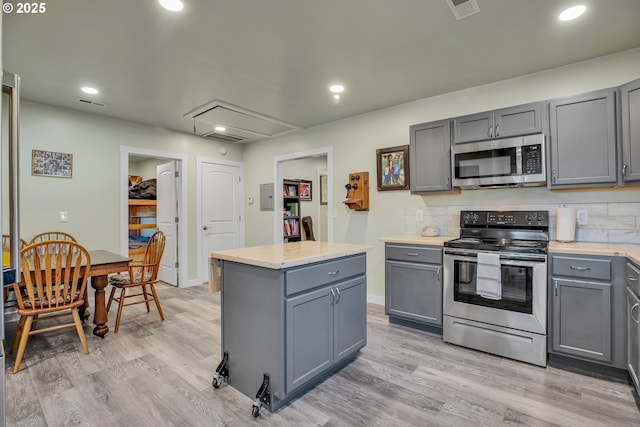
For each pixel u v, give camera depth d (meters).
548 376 2.24
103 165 4.02
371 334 2.99
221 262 2.21
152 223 5.98
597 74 2.66
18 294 2.35
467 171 2.91
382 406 1.93
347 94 3.40
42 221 3.58
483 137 2.86
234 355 2.12
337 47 2.46
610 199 2.61
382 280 3.91
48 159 3.62
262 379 1.94
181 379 2.22
